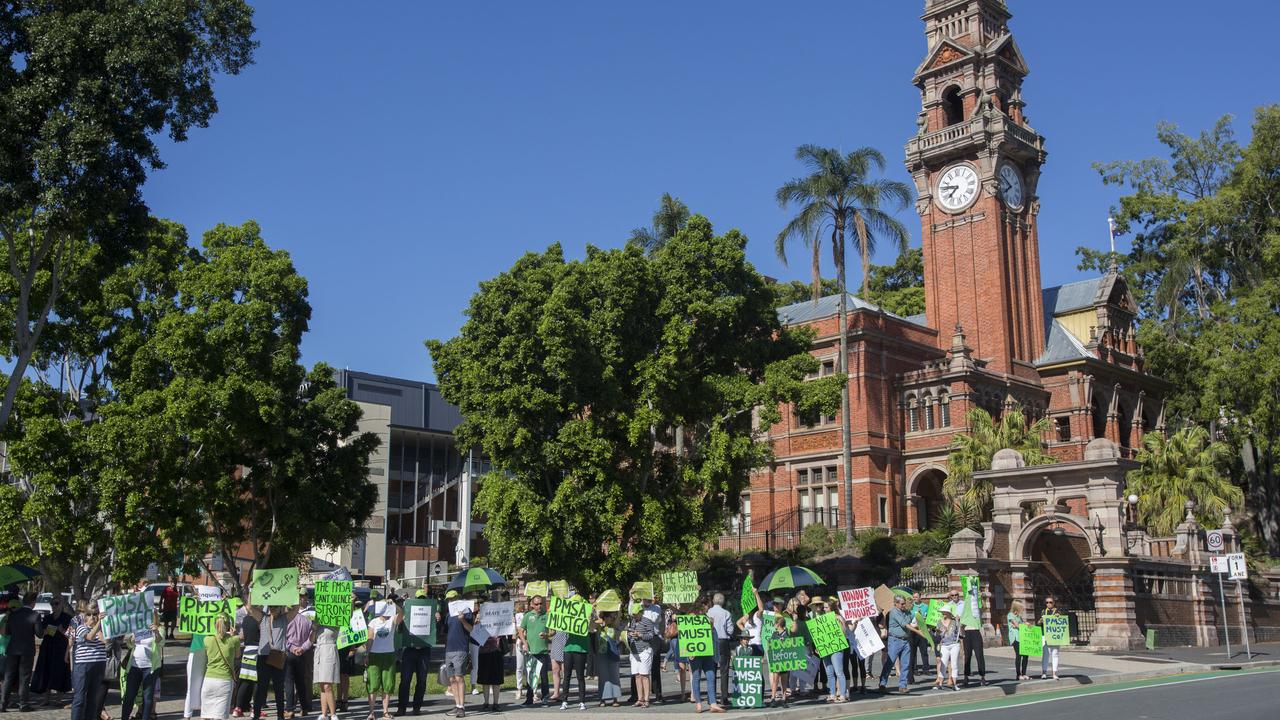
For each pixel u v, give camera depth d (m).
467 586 22.83
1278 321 52.19
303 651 18.17
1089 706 19.03
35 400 27.86
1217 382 53.28
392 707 21.06
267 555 33.62
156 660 17.80
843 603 21.47
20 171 21.69
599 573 31.73
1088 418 59.84
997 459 37.22
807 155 50.84
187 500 27.98
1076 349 61.41
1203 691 21.75
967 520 44.69
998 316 59.19
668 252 36.34
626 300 33.47
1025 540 36.22
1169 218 61.78
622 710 19.77
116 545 26.92
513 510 31.28
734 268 36.22
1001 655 32.22
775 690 20.83
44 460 26.48
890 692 22.00
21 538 28.30
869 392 54.25
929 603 23.94
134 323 30.14
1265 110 58.75
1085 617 36.84
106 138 21.45
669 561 32.66
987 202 60.56
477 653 20.27
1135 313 65.31
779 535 53.34
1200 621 38.69
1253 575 45.34
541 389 31.61
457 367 36.94
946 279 61.72
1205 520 47.06
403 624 19.77
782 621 20.44
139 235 24.52
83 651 16.94
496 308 33.03
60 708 20.69
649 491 34.50
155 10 22.31
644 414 32.62
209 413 28.14
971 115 61.97
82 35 21.86
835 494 53.88
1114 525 34.66
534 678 21.14
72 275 28.09
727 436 33.78
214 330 29.69
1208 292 65.06
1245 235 59.31
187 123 23.78
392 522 71.75
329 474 34.53
